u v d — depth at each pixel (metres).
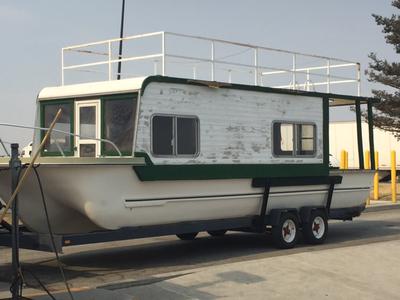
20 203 8.70
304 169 11.95
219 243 12.27
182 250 11.33
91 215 8.70
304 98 12.14
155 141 9.56
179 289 7.67
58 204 8.77
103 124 9.86
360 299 7.42
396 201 21.67
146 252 11.09
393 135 32.81
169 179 9.56
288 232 11.49
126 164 8.91
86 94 10.09
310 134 12.24
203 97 10.30
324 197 12.48
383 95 28.95
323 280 8.25
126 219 9.12
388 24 29.02
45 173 8.17
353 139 36.16
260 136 11.22
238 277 8.30
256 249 11.38
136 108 9.39
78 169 8.39
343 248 10.72
